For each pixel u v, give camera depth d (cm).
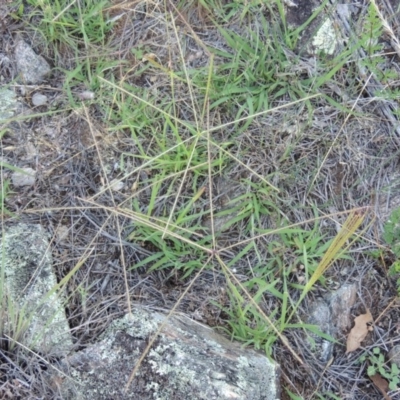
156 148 73
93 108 75
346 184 74
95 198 72
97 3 76
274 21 76
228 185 73
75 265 69
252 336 68
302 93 74
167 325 65
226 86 74
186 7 77
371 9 70
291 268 70
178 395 61
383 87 75
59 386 62
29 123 74
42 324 65
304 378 68
